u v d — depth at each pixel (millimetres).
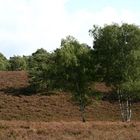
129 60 52094
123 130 31125
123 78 52312
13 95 68312
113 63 52562
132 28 52938
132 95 53438
